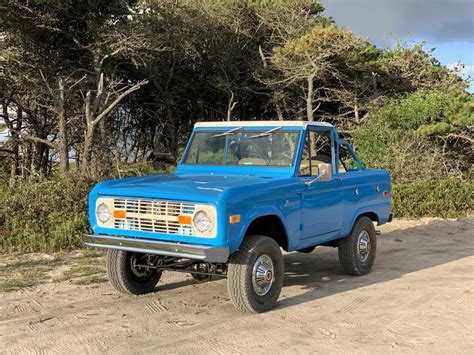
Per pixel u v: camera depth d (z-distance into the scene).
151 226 6.12
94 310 6.62
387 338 5.59
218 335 5.68
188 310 6.62
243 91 37.81
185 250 5.77
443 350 5.23
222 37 35.78
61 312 6.52
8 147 30.42
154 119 38.91
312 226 7.19
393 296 7.27
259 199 6.20
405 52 36.12
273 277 6.52
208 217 5.77
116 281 7.16
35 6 23.62
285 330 5.84
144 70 33.69
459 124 23.97
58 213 11.19
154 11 29.97
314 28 31.95
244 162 7.39
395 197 15.92
